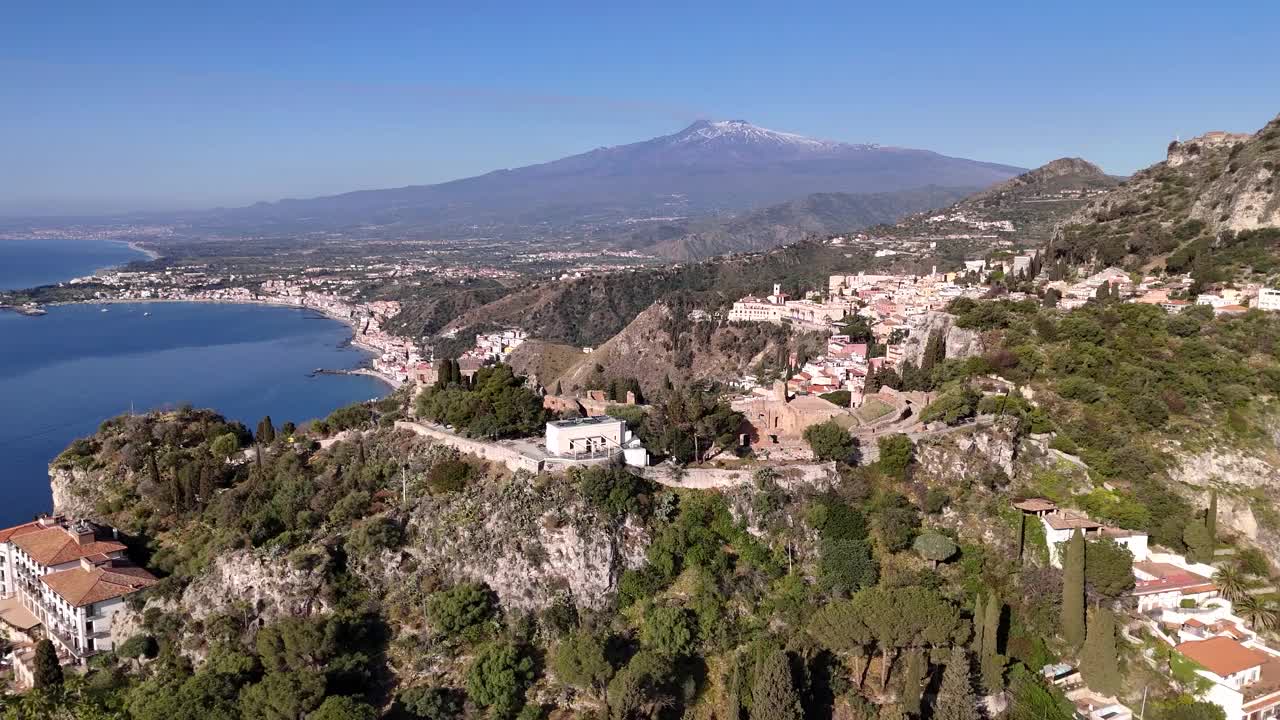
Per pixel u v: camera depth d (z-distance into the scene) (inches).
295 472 5206.7
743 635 4025.6
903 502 4635.8
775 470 4724.4
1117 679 3816.4
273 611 4173.2
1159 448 5039.4
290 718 3469.5
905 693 3538.4
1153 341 5930.1
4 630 4943.4
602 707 3619.6
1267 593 4355.3
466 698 3772.1
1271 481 4837.6
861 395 6392.7
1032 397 5620.1
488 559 4234.7
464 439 5147.6
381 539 4384.8
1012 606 4168.3
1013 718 3686.0
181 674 3993.6
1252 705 3636.8
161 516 5260.8
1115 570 4111.7
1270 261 7495.1
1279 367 5570.9
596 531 4276.6
